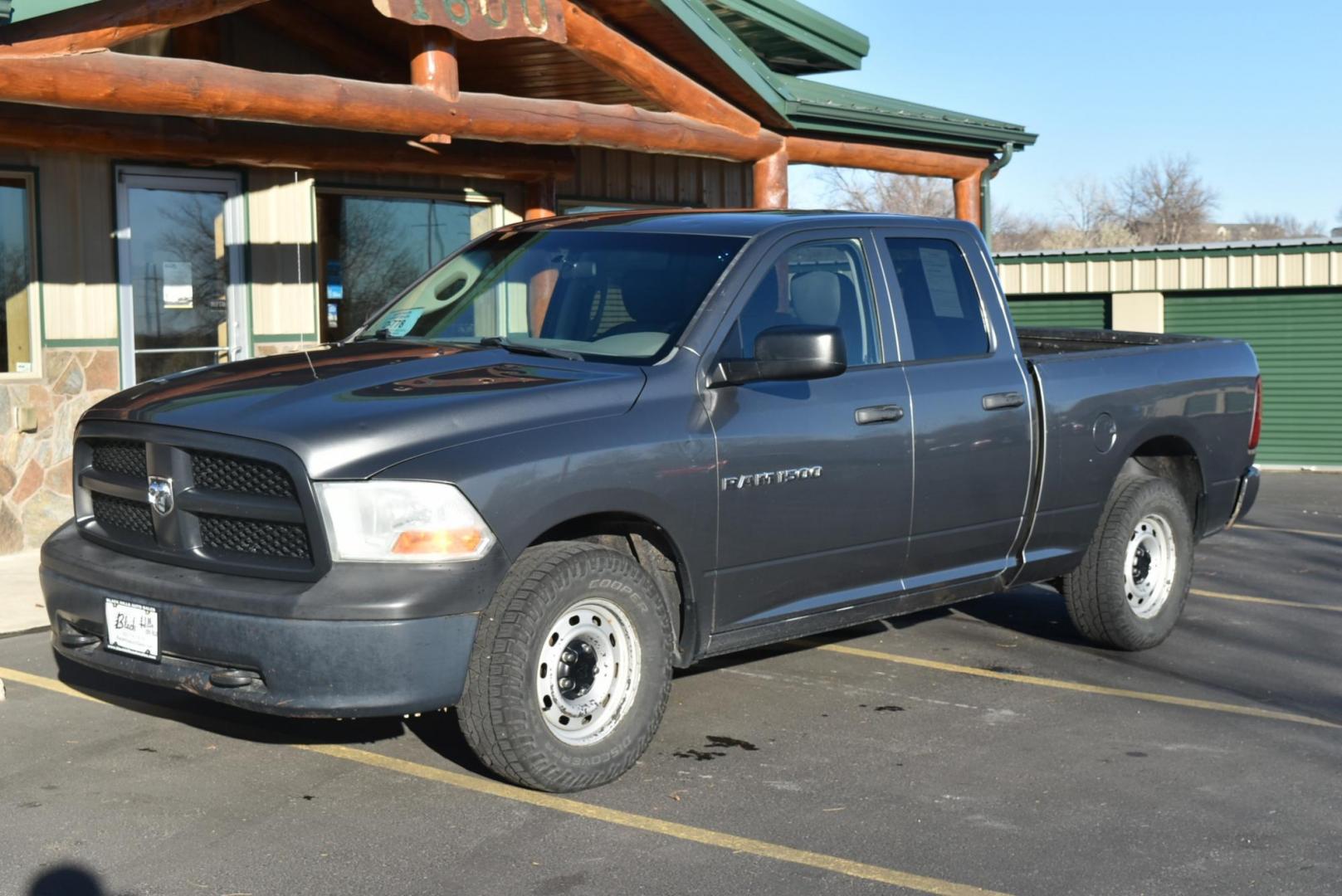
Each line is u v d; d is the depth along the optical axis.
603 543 5.37
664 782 5.21
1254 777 5.41
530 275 6.08
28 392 10.01
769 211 6.39
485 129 9.65
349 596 4.46
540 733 4.84
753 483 5.43
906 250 6.39
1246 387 7.93
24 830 4.64
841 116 12.56
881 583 6.11
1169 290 22.92
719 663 6.99
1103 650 7.45
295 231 11.49
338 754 5.45
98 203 10.32
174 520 4.85
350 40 11.79
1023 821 4.90
